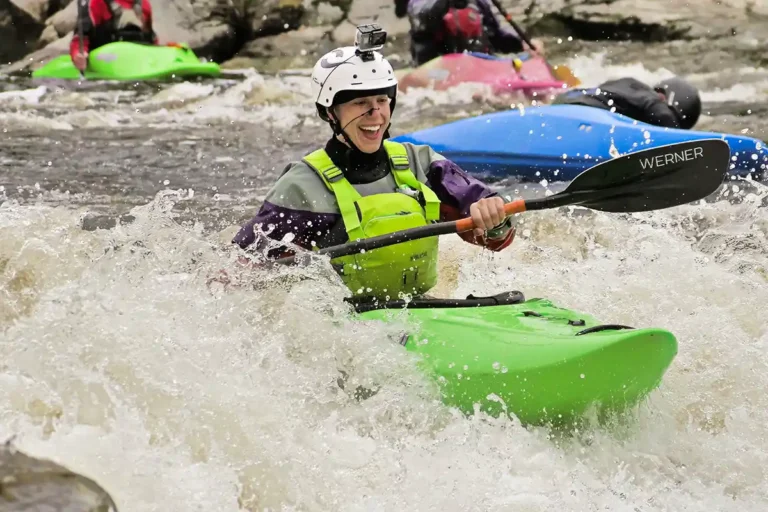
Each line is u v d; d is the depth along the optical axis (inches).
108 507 298.4
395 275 478.6
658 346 397.4
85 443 382.3
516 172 917.2
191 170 962.7
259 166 984.3
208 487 373.7
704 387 476.7
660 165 474.3
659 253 625.0
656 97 928.9
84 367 425.1
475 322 449.7
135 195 855.7
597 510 380.2
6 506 278.4
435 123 1177.4
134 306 466.6
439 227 460.4
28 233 598.2
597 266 614.2
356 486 387.9
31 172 938.7
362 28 467.5
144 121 1240.8
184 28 1969.7
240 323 464.8
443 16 1366.9
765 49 1761.8
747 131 1117.7
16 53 1962.4
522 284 596.1
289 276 468.1
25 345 438.0
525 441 414.6
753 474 414.0
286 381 439.5
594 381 404.2
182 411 408.8
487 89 1314.0
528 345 418.9
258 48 2010.3
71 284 486.6
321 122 1238.9
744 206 732.7
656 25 1879.9
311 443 408.5
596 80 1649.9
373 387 436.8
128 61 1529.3
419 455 408.5
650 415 444.1
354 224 470.0
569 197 477.1
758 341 515.8
